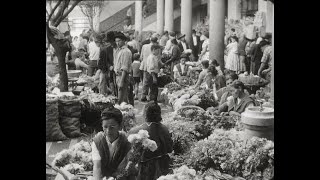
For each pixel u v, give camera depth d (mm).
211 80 11117
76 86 10797
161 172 7906
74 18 11273
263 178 8219
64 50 10797
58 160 8328
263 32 12352
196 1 14172
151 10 12984
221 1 12398
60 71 10750
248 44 11750
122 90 10617
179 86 11086
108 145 7734
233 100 9875
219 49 12234
